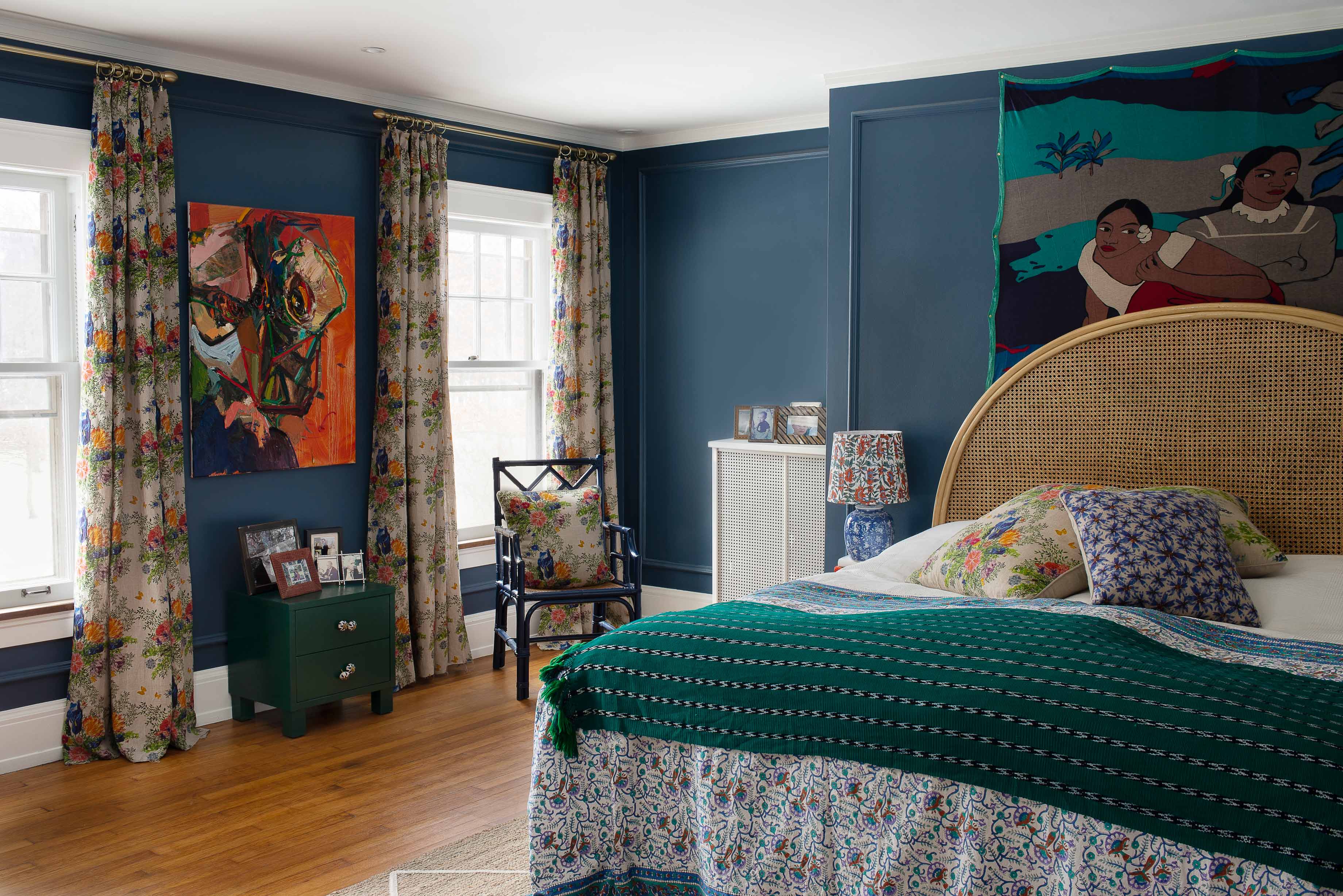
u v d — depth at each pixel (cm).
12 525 379
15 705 369
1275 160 365
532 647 548
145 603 383
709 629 256
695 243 554
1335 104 355
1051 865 203
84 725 375
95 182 371
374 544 469
